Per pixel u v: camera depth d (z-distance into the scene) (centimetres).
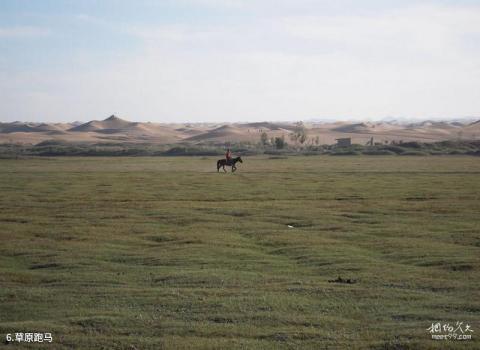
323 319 1538
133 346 1348
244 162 11150
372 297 1769
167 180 6669
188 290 1869
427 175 7138
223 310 1630
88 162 11425
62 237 3036
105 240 2948
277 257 2545
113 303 1723
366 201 4531
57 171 8500
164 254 2581
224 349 1323
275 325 1498
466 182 6091
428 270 2195
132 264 2405
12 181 6606
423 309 1625
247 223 3475
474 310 1612
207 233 3127
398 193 5078
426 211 3906
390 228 3225
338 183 6138
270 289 1884
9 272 2219
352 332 1434
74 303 1733
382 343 1345
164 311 1630
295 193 5178
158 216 3784
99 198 4878
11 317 1608
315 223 3434
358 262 2361
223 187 5784
